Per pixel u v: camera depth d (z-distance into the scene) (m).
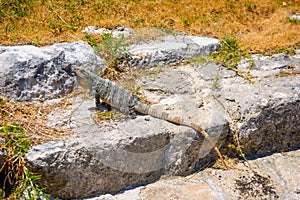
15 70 8.74
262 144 9.69
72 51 9.82
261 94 9.71
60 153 7.59
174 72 10.45
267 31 13.23
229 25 13.20
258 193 8.61
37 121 8.27
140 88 9.85
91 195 8.17
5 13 11.57
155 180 8.72
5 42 10.41
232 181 8.84
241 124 9.24
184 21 12.84
